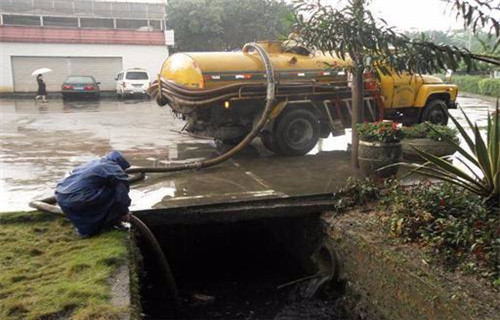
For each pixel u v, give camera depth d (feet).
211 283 19.80
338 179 21.65
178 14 98.22
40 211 16.69
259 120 25.54
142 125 42.34
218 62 25.26
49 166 25.29
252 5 99.60
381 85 28.53
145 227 16.24
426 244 14.29
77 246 14.28
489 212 14.62
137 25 94.43
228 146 29.91
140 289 14.75
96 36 88.12
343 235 16.72
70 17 90.48
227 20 99.86
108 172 15.14
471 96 83.41
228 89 25.02
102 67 89.92
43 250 14.03
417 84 30.42
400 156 20.39
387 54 10.76
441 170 16.49
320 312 17.06
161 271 17.26
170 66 27.07
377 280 14.79
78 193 14.76
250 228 21.30
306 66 26.81
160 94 27.78
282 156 27.14
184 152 28.91
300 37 13.26
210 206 17.95
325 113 27.94
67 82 76.43
